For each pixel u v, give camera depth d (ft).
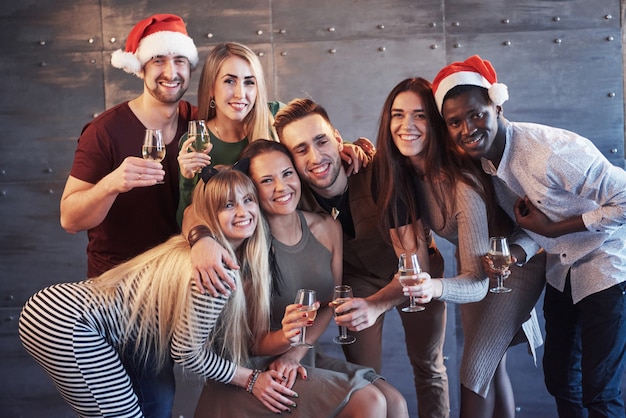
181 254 7.93
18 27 14.21
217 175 8.15
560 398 10.09
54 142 14.30
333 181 8.99
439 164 8.95
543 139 8.73
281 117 9.00
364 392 8.26
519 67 13.75
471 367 9.61
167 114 9.81
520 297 9.62
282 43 13.96
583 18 13.64
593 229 8.66
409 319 10.59
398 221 9.21
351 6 13.87
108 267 9.91
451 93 8.62
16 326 14.49
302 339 8.24
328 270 9.04
